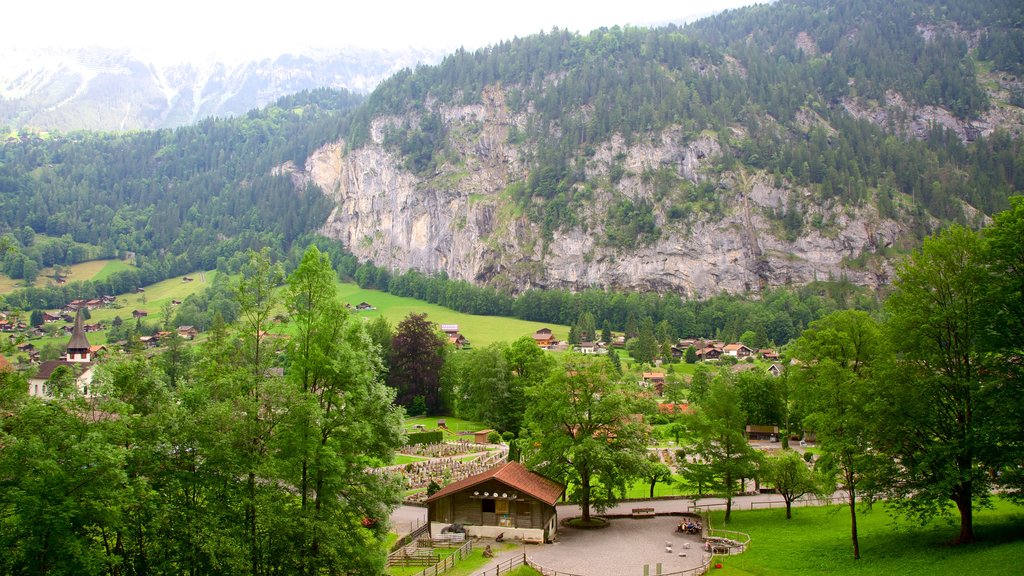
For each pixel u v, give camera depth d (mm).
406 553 58500
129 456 36500
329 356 45219
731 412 78500
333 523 42750
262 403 42500
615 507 84062
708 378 172625
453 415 154125
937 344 52406
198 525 37938
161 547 38281
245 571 39531
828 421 57250
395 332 164125
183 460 40688
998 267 49094
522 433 94438
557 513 80375
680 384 188000
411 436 115938
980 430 47688
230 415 40688
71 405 36844
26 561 33438
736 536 69312
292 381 44062
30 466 33969
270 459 41312
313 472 43594
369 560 44375
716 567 58312
